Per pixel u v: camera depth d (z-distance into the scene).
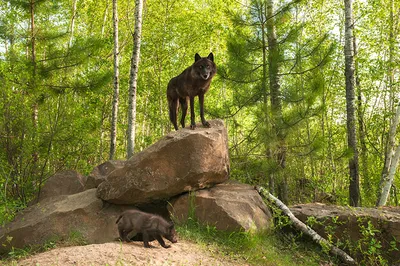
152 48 22.09
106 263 5.20
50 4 15.31
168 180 7.50
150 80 22.81
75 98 17.92
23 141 10.75
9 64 12.48
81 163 14.23
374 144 16.92
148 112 22.81
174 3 22.66
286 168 10.59
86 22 24.53
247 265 6.43
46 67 14.41
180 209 7.70
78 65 15.25
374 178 15.84
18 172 10.76
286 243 8.02
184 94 8.61
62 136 11.91
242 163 10.74
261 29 11.19
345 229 8.05
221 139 8.00
